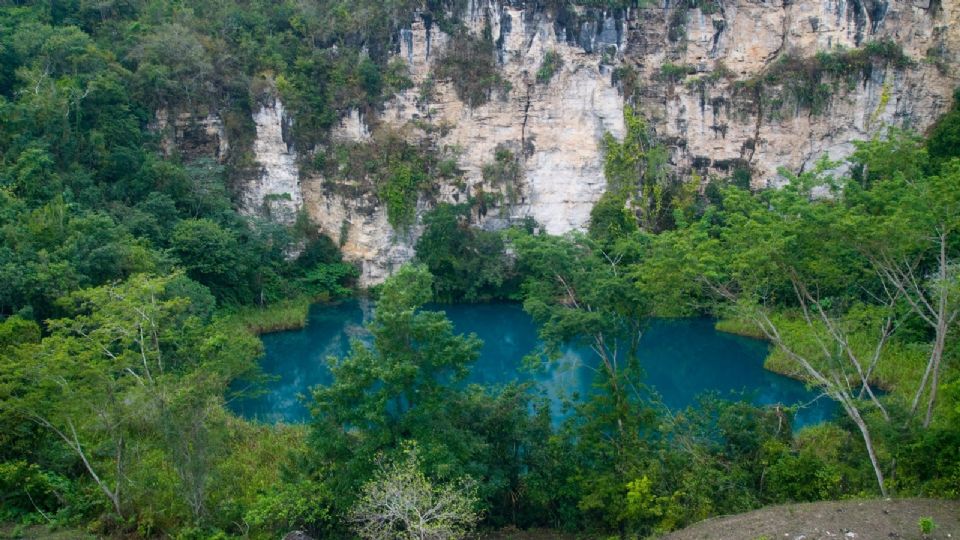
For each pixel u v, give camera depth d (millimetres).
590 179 48719
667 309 19516
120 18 46281
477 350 19172
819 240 18000
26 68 39125
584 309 20250
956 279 17906
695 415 20312
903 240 17547
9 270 26641
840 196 24078
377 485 15961
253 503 17875
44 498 18391
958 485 15992
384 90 48938
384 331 17188
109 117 40375
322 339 40375
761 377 32656
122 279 30641
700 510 17062
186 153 45281
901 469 17172
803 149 46844
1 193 30906
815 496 17422
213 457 18016
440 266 47031
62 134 37469
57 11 45188
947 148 40281
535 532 18719
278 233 45250
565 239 21078
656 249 19078
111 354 17750
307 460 18250
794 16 46719
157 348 18094
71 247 29203
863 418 18672
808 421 27188
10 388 17375
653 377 32906
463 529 16703
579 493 18609
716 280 19094
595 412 19656
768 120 47031
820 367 21750
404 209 48312
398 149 48656
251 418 28625
